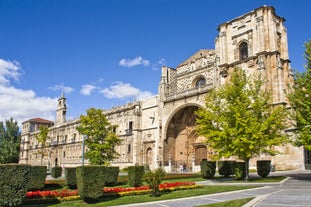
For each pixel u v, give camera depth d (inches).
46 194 797.9
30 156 4822.8
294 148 1652.3
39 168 1063.6
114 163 2920.8
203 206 631.8
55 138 4200.3
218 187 1003.3
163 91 2561.5
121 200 782.5
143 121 2738.7
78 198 815.1
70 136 3833.7
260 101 1251.2
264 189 920.3
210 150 2236.7
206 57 2412.6
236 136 1171.3
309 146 1037.8
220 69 2103.8
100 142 2054.6
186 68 2588.6
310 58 1135.6
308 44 1142.3
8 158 4062.5
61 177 1830.7
